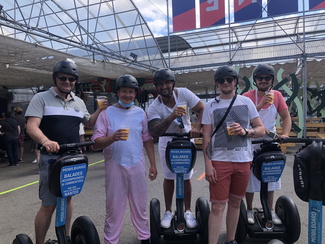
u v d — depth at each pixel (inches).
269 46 463.2
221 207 95.4
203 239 107.1
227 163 94.2
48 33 285.7
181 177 108.1
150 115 111.6
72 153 84.8
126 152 102.0
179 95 113.7
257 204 163.3
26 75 449.4
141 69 469.1
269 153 96.2
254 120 98.2
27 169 304.5
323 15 456.1
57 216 86.0
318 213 72.5
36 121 91.0
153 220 108.5
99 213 156.9
